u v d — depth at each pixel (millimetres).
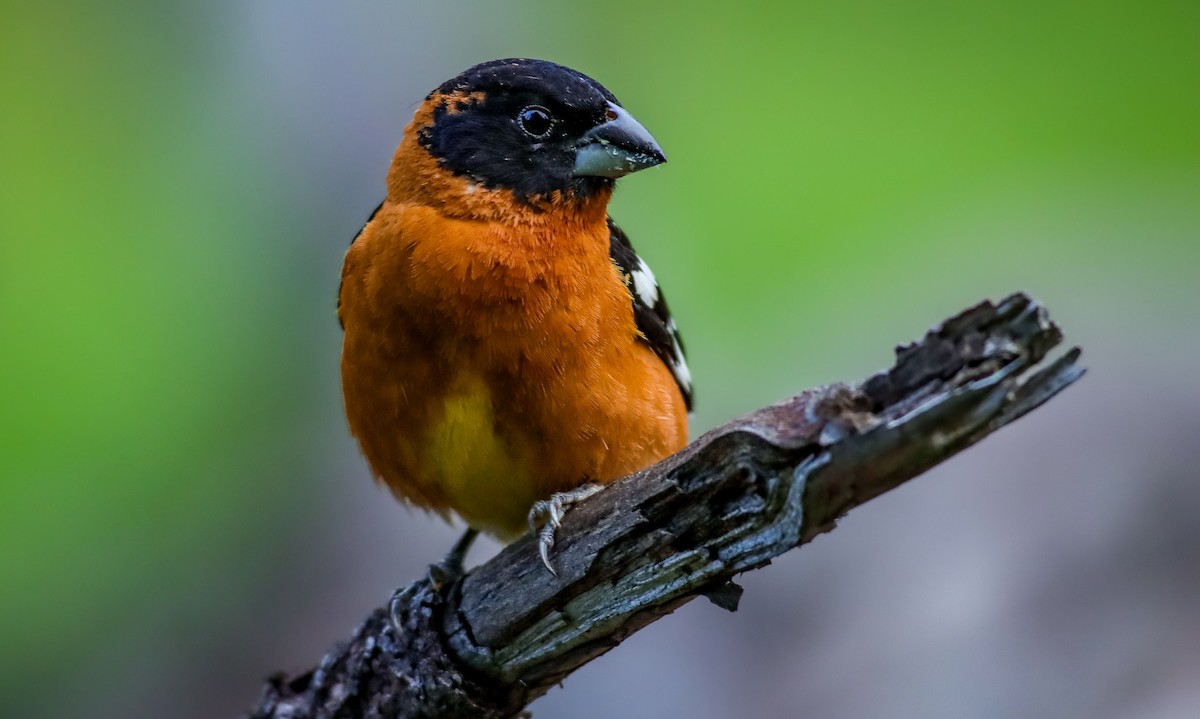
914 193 15258
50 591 12711
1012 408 5309
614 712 10508
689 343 14375
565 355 7602
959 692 9938
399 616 7875
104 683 12336
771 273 14859
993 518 10625
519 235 7707
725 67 16078
